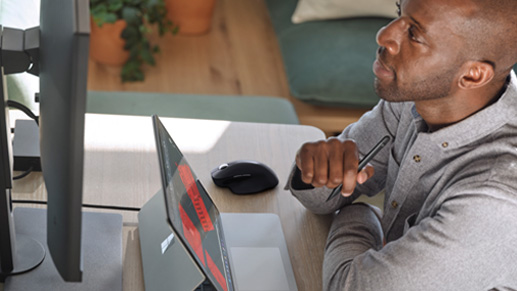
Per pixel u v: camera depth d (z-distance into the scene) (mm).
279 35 3148
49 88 944
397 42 1169
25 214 1340
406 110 1381
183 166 1275
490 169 1141
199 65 3484
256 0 4121
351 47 2918
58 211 908
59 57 869
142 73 3344
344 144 1263
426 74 1175
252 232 1398
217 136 1669
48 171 997
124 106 2400
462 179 1171
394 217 1379
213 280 1099
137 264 1284
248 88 3393
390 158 1420
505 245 1114
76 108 808
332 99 2791
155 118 1205
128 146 1588
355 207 1423
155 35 3629
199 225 1191
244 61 3576
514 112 1177
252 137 1689
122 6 3242
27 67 1077
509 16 1083
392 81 1226
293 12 3219
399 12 1228
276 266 1320
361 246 1314
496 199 1108
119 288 1218
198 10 3580
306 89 2803
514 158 1143
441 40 1130
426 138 1261
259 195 1518
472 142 1211
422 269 1140
